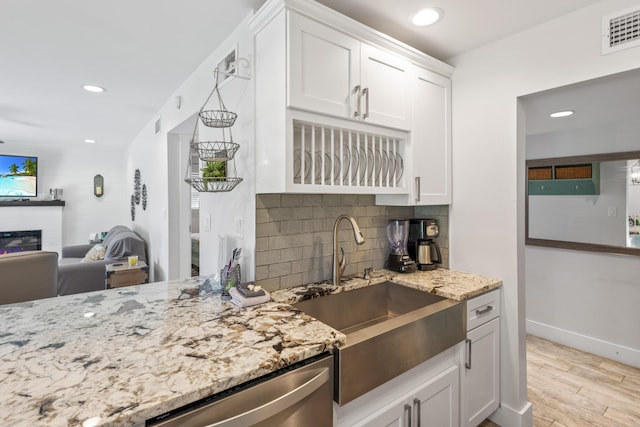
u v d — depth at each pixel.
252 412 0.88
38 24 1.81
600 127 2.86
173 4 1.63
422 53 1.91
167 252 3.25
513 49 1.90
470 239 2.13
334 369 1.13
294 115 1.44
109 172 6.37
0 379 0.83
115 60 2.27
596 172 2.89
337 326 1.79
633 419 2.06
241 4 1.63
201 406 0.83
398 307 1.99
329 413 1.10
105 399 0.76
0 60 2.27
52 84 2.73
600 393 2.33
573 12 1.67
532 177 3.29
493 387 1.92
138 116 3.78
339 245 2.02
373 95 1.70
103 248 4.44
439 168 2.10
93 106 3.35
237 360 0.95
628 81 1.65
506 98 1.93
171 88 2.85
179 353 0.99
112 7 1.65
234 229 1.89
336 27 1.54
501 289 1.98
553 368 2.66
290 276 1.79
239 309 1.38
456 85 2.17
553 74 1.74
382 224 2.26
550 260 3.18
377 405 1.28
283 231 1.77
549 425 2.01
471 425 1.76
